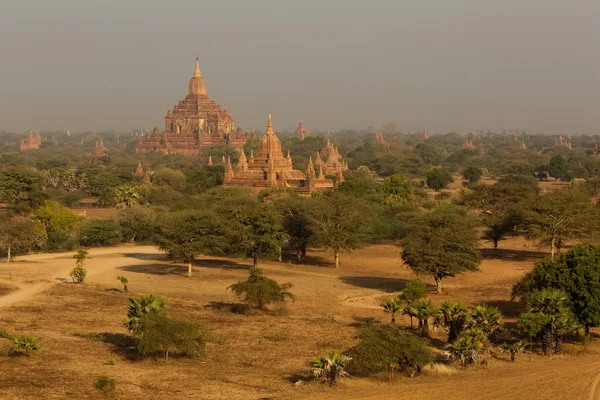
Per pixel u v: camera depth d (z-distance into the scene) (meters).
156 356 55.25
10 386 44.88
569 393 48.19
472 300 79.44
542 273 67.19
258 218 100.94
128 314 59.31
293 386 48.84
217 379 49.97
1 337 57.66
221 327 66.25
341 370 49.94
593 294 62.88
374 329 53.91
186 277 93.19
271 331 65.25
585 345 62.41
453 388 48.91
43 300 74.31
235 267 102.19
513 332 65.88
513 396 47.41
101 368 50.62
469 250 84.44
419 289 67.69
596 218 102.94
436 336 64.75
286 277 94.94
